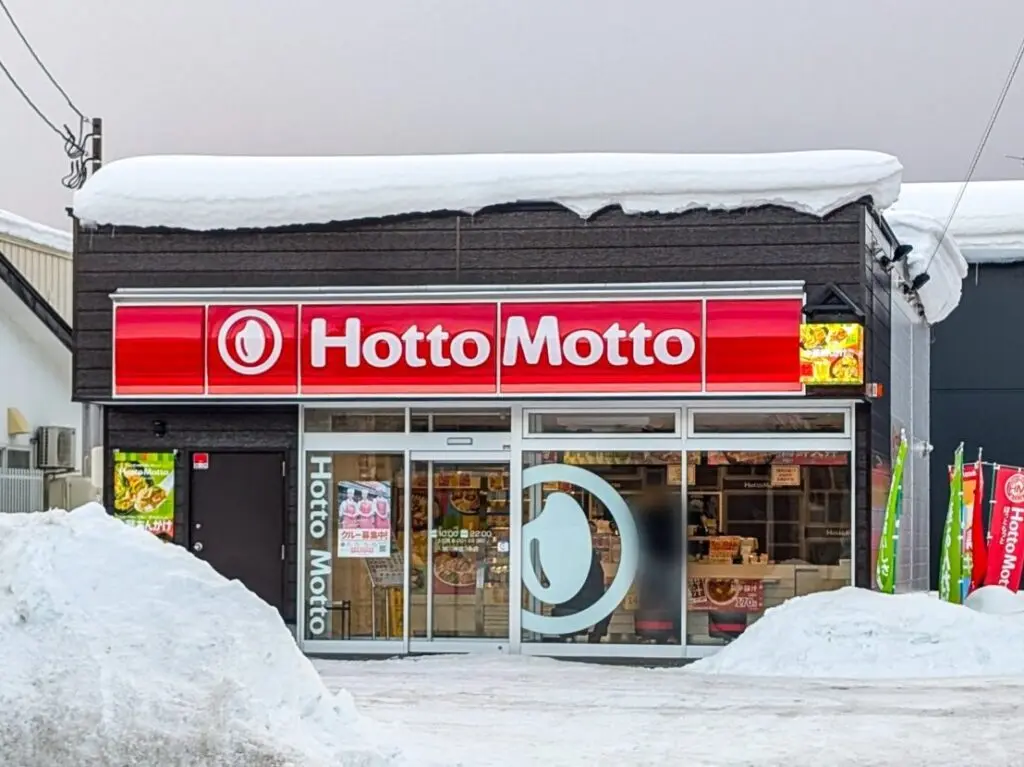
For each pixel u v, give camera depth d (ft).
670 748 28.32
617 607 48.37
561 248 48.06
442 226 48.52
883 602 44.65
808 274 46.83
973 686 39.01
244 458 50.16
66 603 25.68
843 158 46.75
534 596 48.78
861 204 46.65
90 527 27.66
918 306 65.16
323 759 23.17
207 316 48.34
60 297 85.81
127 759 22.27
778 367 46.03
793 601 45.68
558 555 48.70
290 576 49.65
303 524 49.70
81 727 22.76
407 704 35.12
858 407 47.55
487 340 47.24
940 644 43.06
